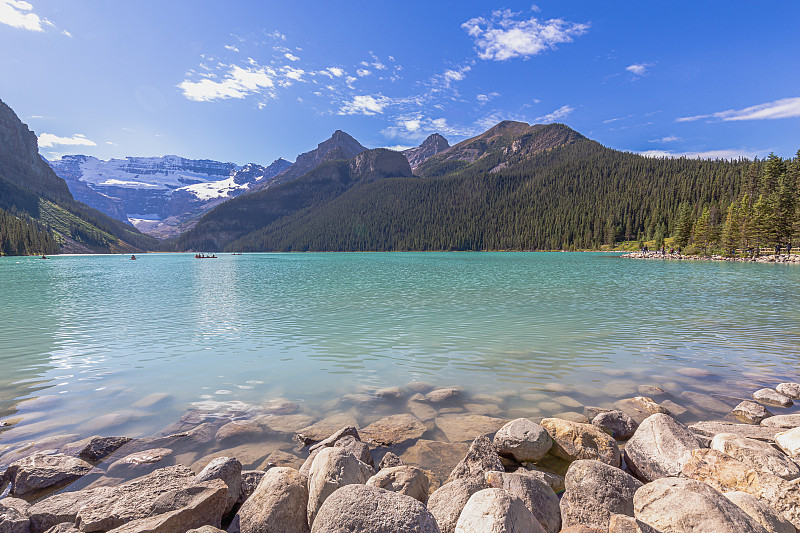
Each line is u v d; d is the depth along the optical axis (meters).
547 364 12.10
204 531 4.52
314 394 9.78
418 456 6.82
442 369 11.71
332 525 4.26
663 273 48.28
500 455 6.83
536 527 4.44
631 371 11.35
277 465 6.58
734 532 3.98
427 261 97.69
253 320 19.70
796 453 6.10
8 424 8.01
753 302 24.28
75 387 10.27
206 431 7.72
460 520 4.42
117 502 5.01
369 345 14.59
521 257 119.88
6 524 4.80
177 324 18.80
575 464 5.88
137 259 138.38
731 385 10.19
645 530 4.33
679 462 6.03
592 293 29.39
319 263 94.25
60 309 23.77
